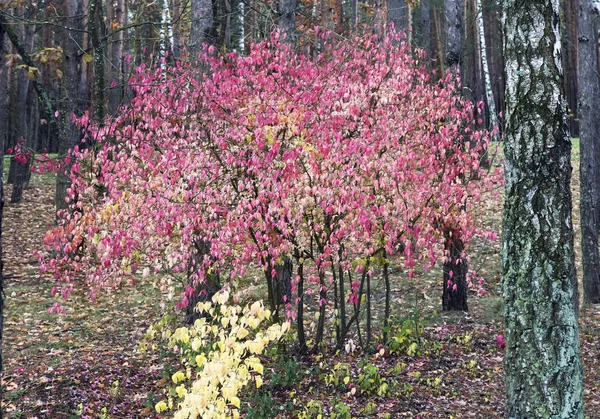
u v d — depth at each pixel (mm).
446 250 7293
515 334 4168
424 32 18344
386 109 6895
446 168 6988
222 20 9914
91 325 9250
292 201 6270
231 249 6664
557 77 4184
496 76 29703
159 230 6414
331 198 6098
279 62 6926
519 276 4156
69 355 7875
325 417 6105
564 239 4094
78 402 6340
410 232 6734
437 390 6812
